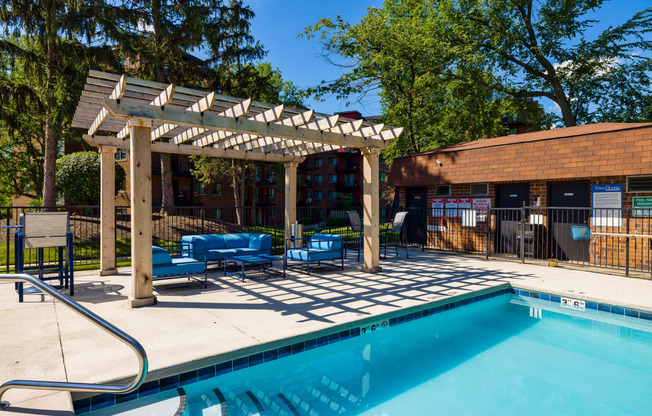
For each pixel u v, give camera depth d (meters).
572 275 7.51
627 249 7.45
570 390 3.49
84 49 13.11
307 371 3.91
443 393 3.44
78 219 12.95
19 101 12.55
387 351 4.50
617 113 19.66
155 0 15.25
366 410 3.10
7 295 5.72
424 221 12.80
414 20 18.80
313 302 5.36
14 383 2.40
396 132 7.14
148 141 5.20
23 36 14.19
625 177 8.59
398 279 7.08
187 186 32.06
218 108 6.54
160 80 15.86
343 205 43.59
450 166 11.53
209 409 3.06
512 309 6.29
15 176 22.34
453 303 5.75
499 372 3.90
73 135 16.12
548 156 9.35
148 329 4.14
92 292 5.99
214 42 17.42
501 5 18.34
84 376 2.97
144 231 5.20
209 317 4.61
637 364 4.09
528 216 10.31
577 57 18.69
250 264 8.93
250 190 39.81
